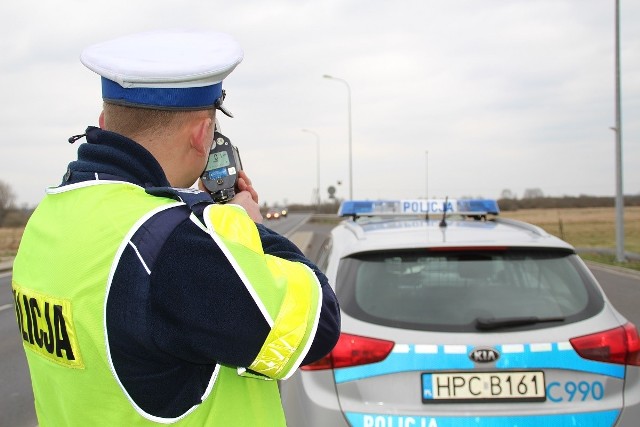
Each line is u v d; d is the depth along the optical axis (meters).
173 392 1.14
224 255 1.14
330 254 3.50
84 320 1.11
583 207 72.12
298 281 1.24
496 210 4.82
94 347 1.12
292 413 2.85
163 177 1.26
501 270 2.93
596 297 2.84
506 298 2.79
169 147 1.29
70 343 1.14
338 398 2.64
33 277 1.25
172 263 1.11
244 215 1.27
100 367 1.12
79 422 1.17
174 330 1.11
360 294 2.87
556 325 2.67
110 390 1.13
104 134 1.23
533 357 2.58
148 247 1.11
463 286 2.84
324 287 1.33
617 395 2.59
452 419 2.53
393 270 2.95
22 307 1.30
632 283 13.21
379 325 2.71
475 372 2.57
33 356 1.28
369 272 2.96
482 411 2.54
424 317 2.72
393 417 2.56
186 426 1.18
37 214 1.34
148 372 1.12
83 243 1.14
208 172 1.51
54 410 1.25
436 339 2.63
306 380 2.75
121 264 1.11
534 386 2.56
